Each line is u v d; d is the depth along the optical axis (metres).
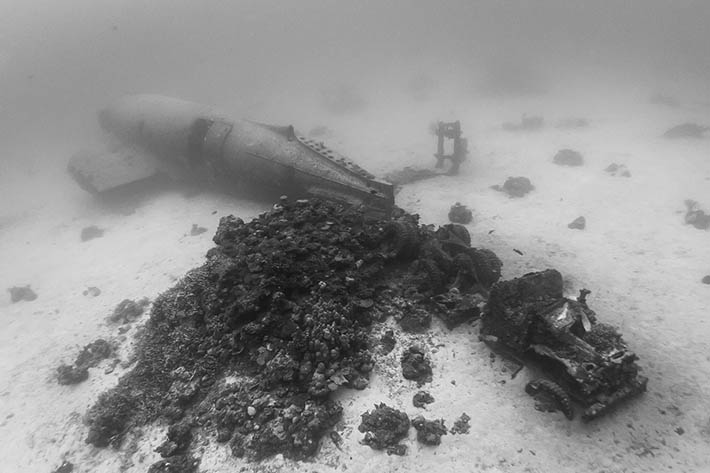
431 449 7.84
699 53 57.44
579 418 8.16
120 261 17.83
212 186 23.25
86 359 12.12
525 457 7.57
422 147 29.22
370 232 13.05
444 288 11.61
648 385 8.98
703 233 14.77
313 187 16.91
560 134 28.73
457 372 9.41
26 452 9.55
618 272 13.13
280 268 10.37
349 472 7.55
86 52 58.69
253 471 7.75
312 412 8.29
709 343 10.05
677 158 22.08
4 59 53.16
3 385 11.95
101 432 9.20
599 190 19.09
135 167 24.47
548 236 15.52
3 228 25.27
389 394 8.99
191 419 8.98
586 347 8.36
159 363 10.55
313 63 83.69
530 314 8.98
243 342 9.83
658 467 7.31
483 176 22.20
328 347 9.16
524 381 9.01
